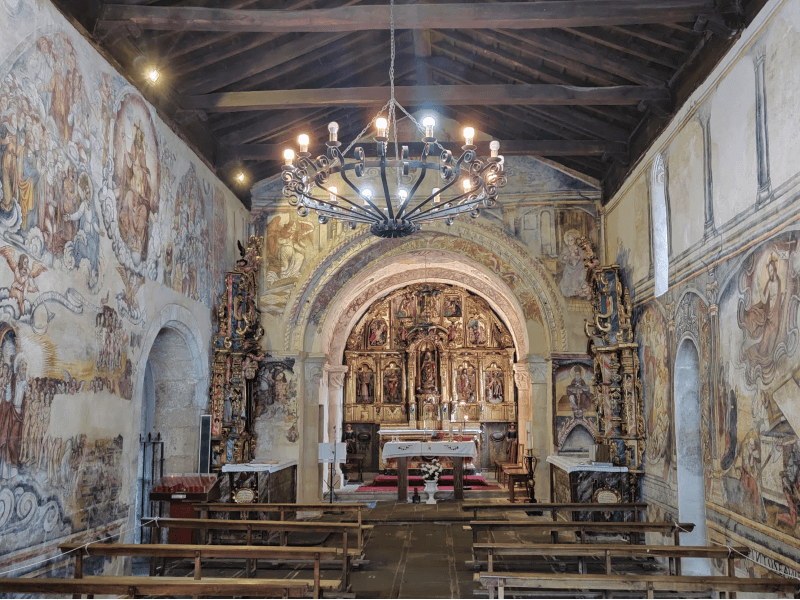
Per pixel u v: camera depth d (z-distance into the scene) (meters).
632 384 14.60
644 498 14.30
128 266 11.27
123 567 11.04
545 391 18.31
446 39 14.95
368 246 18.39
